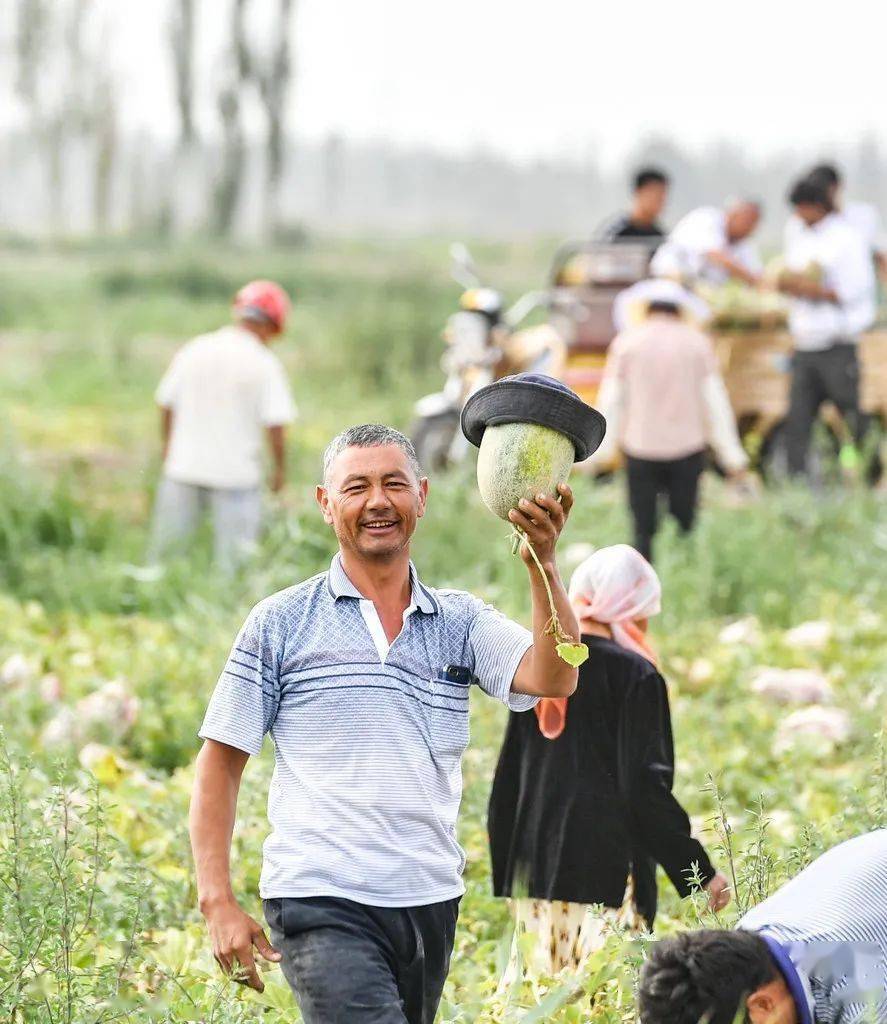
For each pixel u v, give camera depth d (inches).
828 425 1615.4
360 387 2628.0
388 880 426.3
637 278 1681.8
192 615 1076.5
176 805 688.4
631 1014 481.7
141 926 523.2
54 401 2315.5
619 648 546.9
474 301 1558.8
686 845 530.9
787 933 387.5
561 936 551.5
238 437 1205.1
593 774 544.4
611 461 1549.0
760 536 1304.1
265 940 431.2
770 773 803.4
